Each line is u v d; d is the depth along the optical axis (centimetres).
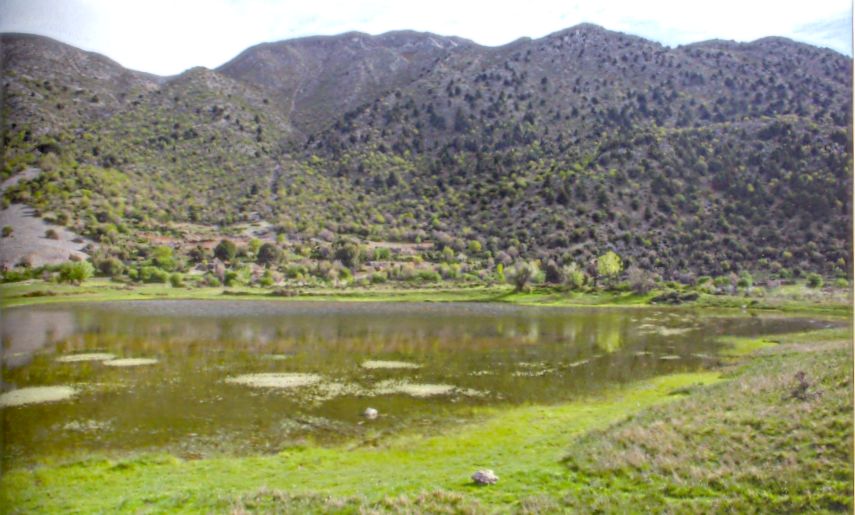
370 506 1291
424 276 8638
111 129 13800
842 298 6334
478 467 1547
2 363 3056
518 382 2605
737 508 1247
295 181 14012
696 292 7200
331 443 1783
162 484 1473
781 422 1638
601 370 2883
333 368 2944
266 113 18112
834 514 1199
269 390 2453
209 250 9581
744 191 10069
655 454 1521
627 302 6812
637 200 10738
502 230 11031
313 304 6556
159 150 13950
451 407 2177
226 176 13725
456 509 1271
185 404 2233
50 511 1312
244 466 1598
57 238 8656
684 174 11006
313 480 1483
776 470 1384
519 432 1855
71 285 7238
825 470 1364
